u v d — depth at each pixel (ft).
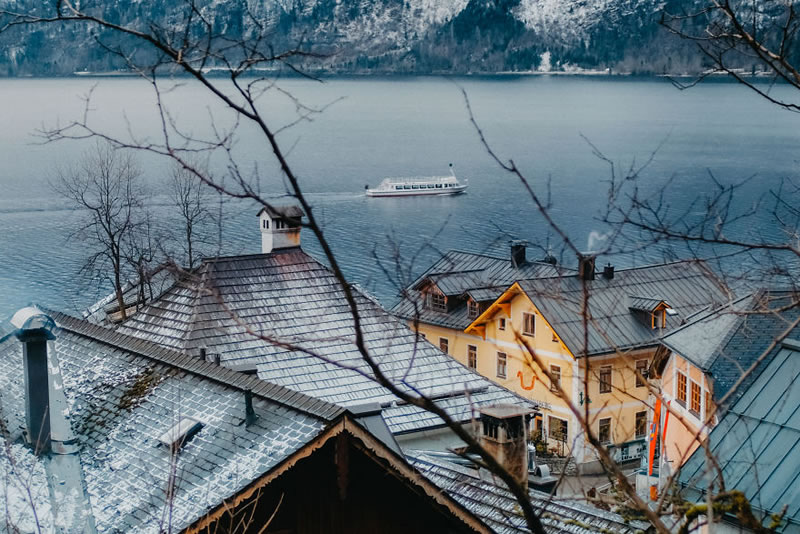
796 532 66.90
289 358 107.04
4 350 70.59
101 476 52.65
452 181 506.89
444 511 51.75
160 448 53.16
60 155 618.44
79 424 58.70
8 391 63.41
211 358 99.40
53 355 63.05
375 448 50.24
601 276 176.04
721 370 96.68
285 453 48.29
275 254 120.16
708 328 103.55
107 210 199.21
